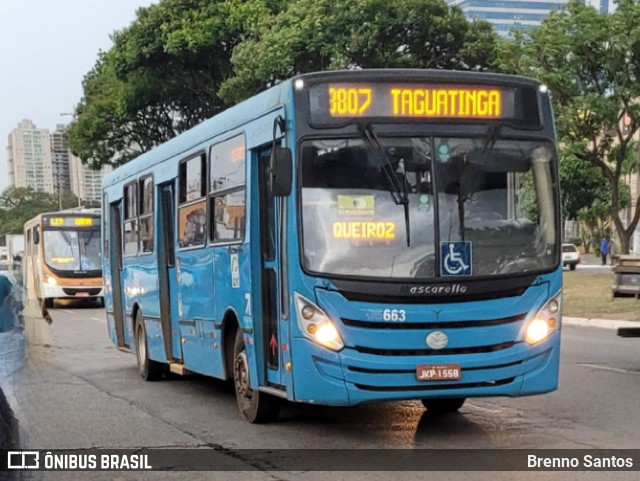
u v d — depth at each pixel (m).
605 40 24.36
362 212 7.07
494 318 7.09
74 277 30.44
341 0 24.38
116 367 13.88
